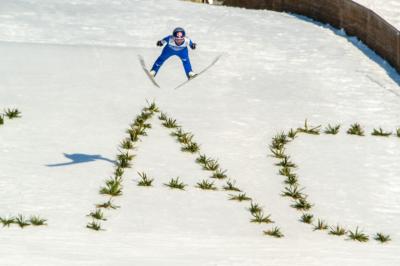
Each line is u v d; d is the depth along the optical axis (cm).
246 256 3366
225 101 5844
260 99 5912
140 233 3741
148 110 5584
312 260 3372
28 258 3061
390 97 6069
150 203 4212
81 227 3772
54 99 5653
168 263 3134
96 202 4144
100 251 3278
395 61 6575
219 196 4403
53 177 4441
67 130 5172
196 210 4181
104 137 5100
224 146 5106
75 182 4394
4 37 6806
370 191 4634
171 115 5531
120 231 3766
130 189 4375
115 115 5472
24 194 4172
